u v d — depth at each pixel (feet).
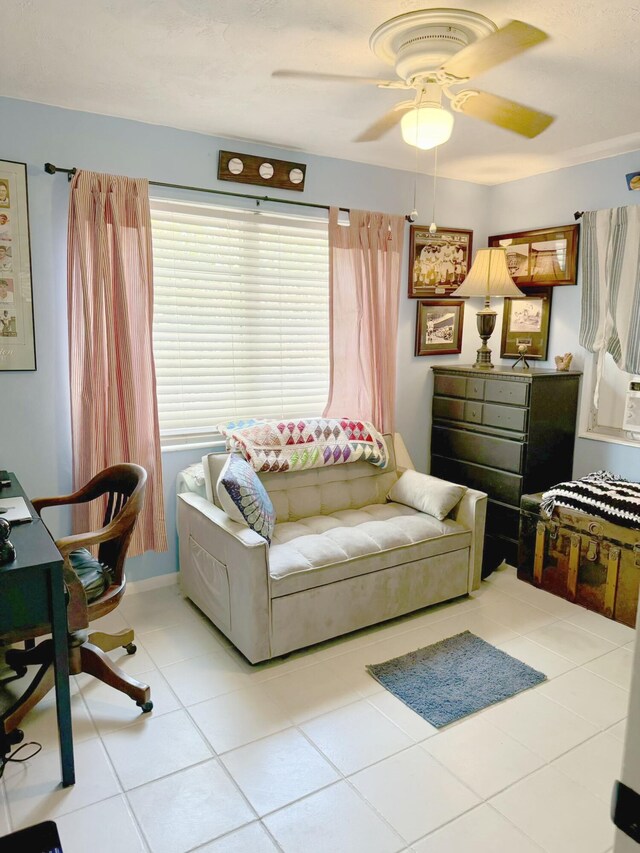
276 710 7.52
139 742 6.92
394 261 12.53
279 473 10.62
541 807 6.05
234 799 6.10
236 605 8.54
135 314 9.80
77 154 9.24
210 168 10.46
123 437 9.84
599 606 10.09
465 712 7.48
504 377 11.95
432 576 9.98
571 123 9.60
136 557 10.75
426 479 11.18
